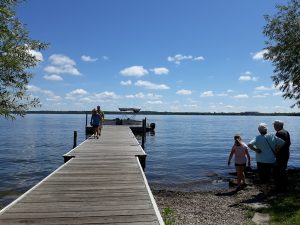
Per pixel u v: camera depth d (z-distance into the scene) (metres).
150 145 35.97
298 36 15.59
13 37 8.32
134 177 9.88
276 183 11.36
